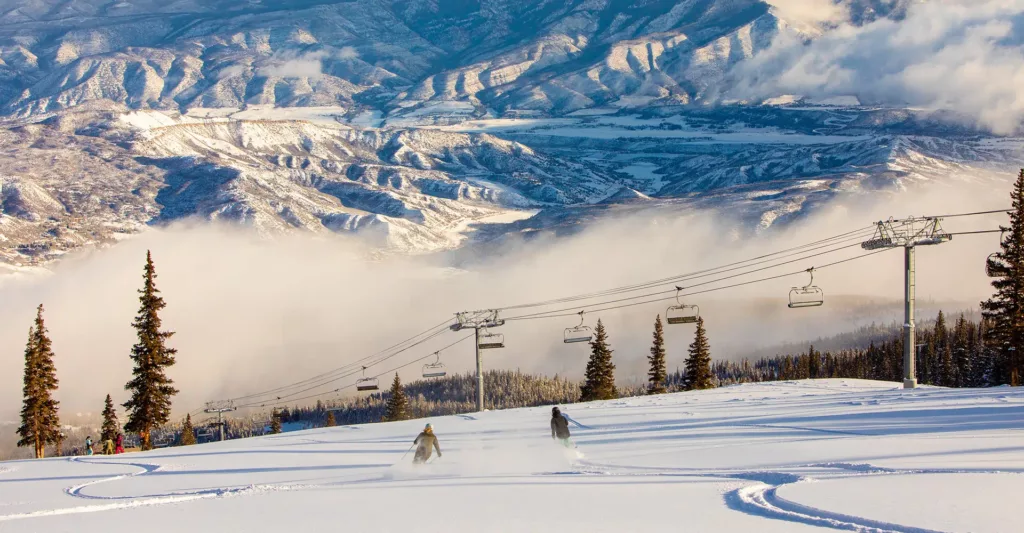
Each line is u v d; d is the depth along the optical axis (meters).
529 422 49.81
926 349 160.62
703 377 125.25
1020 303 83.50
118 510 23.78
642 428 40.59
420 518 19.52
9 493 30.62
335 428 59.66
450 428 49.38
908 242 59.75
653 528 17.02
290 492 25.97
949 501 17.95
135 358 83.31
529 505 20.53
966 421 32.88
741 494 20.19
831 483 20.81
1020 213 84.31
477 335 84.38
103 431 105.00
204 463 38.97
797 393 58.31
